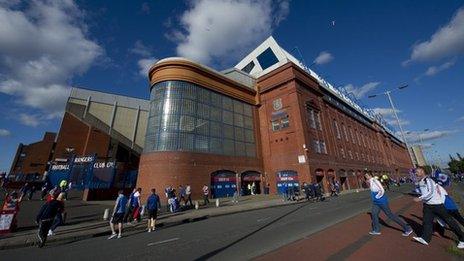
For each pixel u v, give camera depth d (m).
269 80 39.75
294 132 34.44
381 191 7.39
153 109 29.28
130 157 55.06
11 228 10.89
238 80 39.00
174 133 27.58
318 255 5.77
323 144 38.22
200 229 10.83
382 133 74.25
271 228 9.87
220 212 16.38
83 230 11.23
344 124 49.97
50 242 9.50
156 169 25.86
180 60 30.42
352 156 47.69
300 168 32.47
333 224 9.66
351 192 33.41
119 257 6.88
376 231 7.38
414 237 6.45
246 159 34.38
